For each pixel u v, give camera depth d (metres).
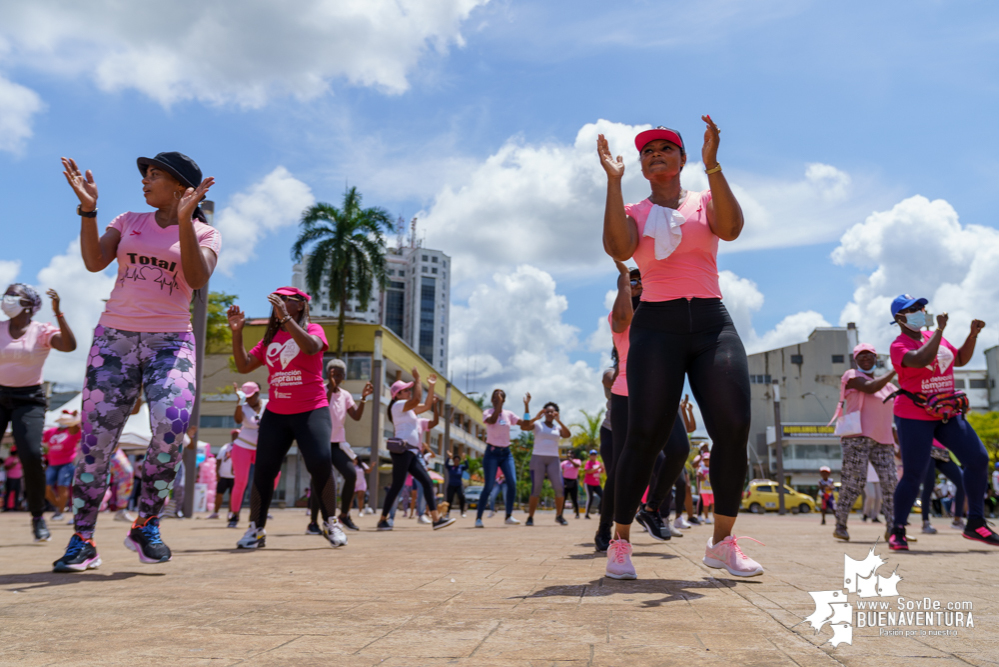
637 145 3.54
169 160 4.00
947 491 26.94
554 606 2.48
